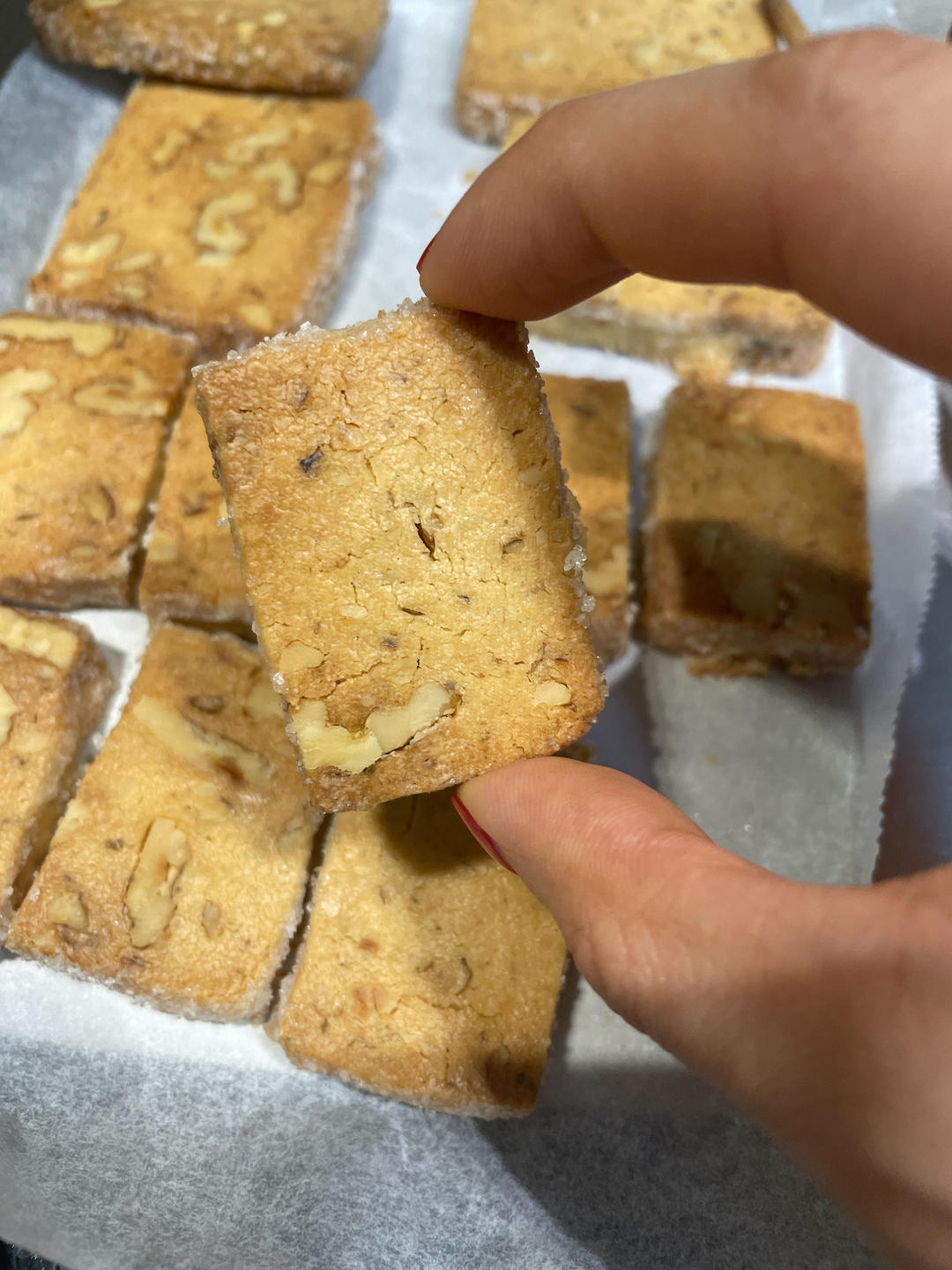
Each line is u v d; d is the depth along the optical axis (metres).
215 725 0.18
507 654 0.12
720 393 0.21
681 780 0.19
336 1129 0.16
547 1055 0.17
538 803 0.12
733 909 0.10
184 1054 0.17
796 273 0.12
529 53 0.24
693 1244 0.16
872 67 0.10
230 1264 0.15
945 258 0.10
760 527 0.20
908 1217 0.09
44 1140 0.16
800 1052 0.09
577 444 0.20
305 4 0.24
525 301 0.13
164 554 0.19
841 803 0.19
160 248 0.22
